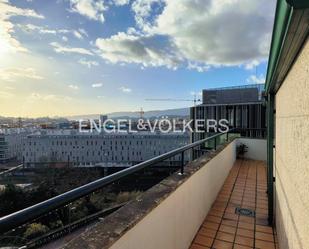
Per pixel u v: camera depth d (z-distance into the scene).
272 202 2.88
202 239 2.53
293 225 1.46
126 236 1.18
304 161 1.10
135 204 1.50
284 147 1.92
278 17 0.94
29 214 0.75
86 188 1.01
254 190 4.18
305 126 1.07
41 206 0.80
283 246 2.03
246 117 13.20
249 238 2.56
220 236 2.59
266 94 3.27
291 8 0.71
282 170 2.10
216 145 4.51
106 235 1.10
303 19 0.78
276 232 2.63
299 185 1.24
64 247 1.01
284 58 1.34
